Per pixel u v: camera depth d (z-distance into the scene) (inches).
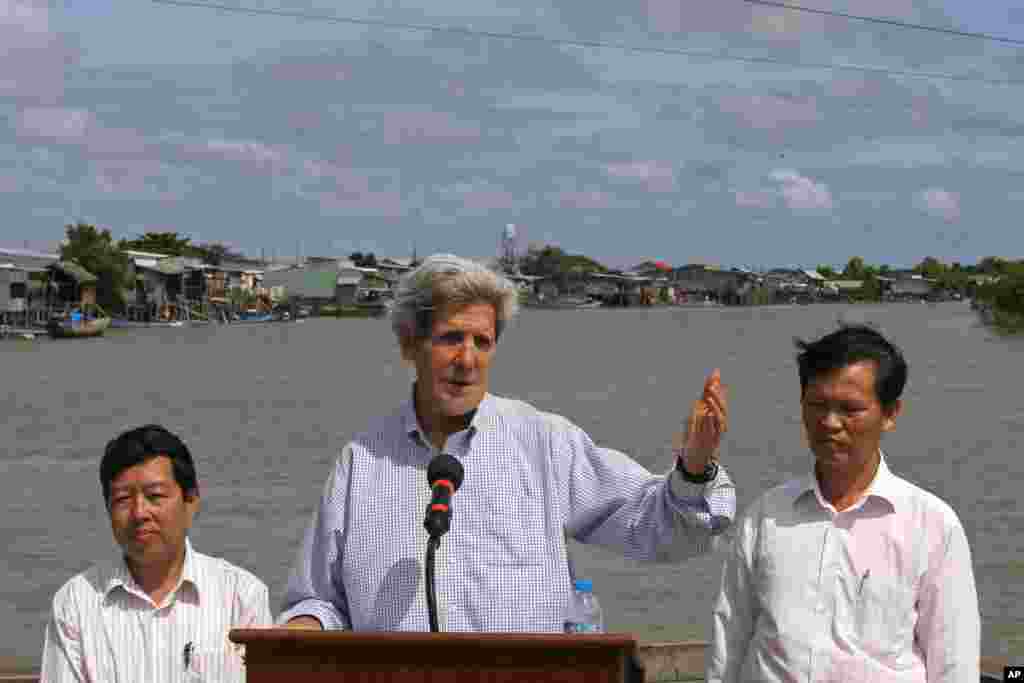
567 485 157.5
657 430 1237.1
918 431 1179.3
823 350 155.6
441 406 153.4
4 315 3722.9
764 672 157.0
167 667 161.5
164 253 5772.6
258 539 686.5
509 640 116.3
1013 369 2055.9
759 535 161.8
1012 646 454.0
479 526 152.5
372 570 153.9
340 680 120.0
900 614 152.3
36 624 516.7
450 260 154.6
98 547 676.1
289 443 1115.3
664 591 540.1
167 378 1990.7
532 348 2994.6
